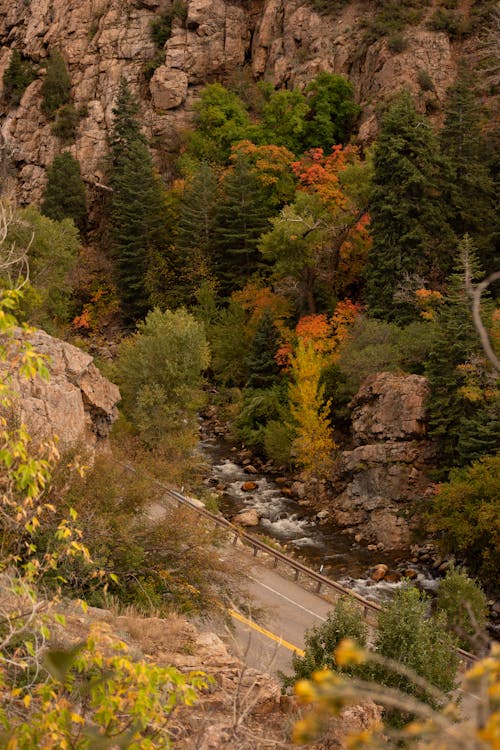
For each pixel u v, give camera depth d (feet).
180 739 31.01
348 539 138.92
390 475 144.05
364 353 161.68
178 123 305.12
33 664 31.42
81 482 64.39
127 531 66.74
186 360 159.53
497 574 116.67
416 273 185.88
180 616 63.36
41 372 27.12
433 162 192.34
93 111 308.81
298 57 303.68
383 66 281.33
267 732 34.50
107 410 102.12
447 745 11.75
